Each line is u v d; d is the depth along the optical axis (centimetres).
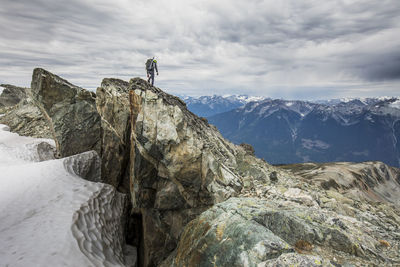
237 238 612
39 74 2109
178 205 1251
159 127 1238
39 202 1271
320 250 627
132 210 1564
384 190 9362
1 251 869
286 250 548
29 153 2542
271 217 702
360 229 815
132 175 1388
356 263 582
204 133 1495
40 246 920
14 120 3459
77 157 1980
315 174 7888
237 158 1565
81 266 879
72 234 1029
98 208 1389
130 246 1527
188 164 1222
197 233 747
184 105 1688
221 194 1162
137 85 1363
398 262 612
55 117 2156
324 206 1059
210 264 614
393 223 991
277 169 1717
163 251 1262
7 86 6072
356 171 9694
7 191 1364
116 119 1806
